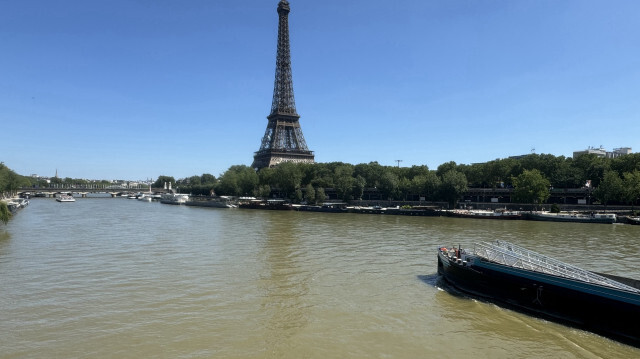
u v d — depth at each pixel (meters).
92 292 44.84
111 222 122.25
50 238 84.88
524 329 34.41
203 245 75.81
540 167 167.88
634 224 115.06
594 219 119.00
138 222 122.75
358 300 42.44
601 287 32.88
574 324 34.66
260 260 61.59
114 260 61.62
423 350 30.92
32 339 32.56
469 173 180.75
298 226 110.81
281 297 43.44
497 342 32.12
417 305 40.78
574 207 145.88
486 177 175.88
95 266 57.44
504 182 176.38
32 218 133.88
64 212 165.25
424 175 188.25
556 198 157.75
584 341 31.81
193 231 98.56
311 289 46.38
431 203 173.25
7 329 34.47
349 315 38.16
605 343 31.42
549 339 32.41
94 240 82.12
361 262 60.06
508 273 39.97
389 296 43.72
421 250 70.06
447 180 162.38
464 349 31.00
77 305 40.56
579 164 163.50
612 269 54.03
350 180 189.75
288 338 33.06
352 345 31.81
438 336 33.38
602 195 136.50
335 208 166.88
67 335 33.34
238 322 36.38
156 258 63.19
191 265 58.25
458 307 40.03
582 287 34.09
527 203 150.12
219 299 42.72
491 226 110.31
